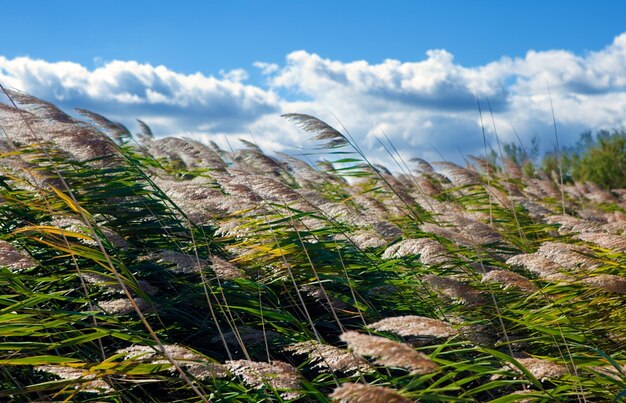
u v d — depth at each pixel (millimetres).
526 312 4062
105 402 3271
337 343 4496
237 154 6992
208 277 4629
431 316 4633
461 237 4680
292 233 4898
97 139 5102
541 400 2965
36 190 5098
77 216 4242
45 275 4566
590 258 3936
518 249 5473
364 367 3057
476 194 8617
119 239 4496
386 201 7375
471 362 3545
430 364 1865
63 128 5105
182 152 7637
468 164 10133
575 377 3084
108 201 5156
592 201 11164
